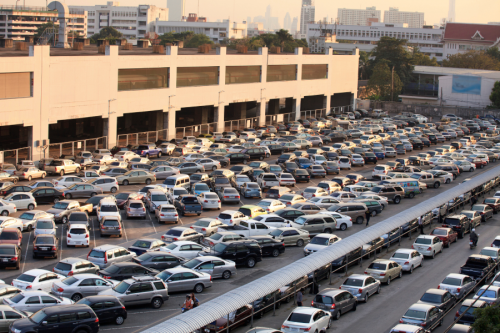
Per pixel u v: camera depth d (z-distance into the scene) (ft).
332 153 255.70
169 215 157.48
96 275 104.42
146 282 102.06
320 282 121.08
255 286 94.53
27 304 92.79
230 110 369.50
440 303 102.47
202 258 118.32
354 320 100.58
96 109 245.04
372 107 478.59
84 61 236.63
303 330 88.74
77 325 85.30
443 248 149.89
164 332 75.77
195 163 221.87
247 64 329.93
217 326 90.58
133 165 214.48
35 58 216.54
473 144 311.88
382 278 119.24
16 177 194.18
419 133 333.83
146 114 331.77
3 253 117.60
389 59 546.26
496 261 130.11
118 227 144.25
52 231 137.08
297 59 369.09
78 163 219.61
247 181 202.69
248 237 136.26
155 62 271.28
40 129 222.07
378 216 178.40
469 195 195.72
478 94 481.46
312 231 154.10
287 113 374.63
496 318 83.10
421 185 213.05
